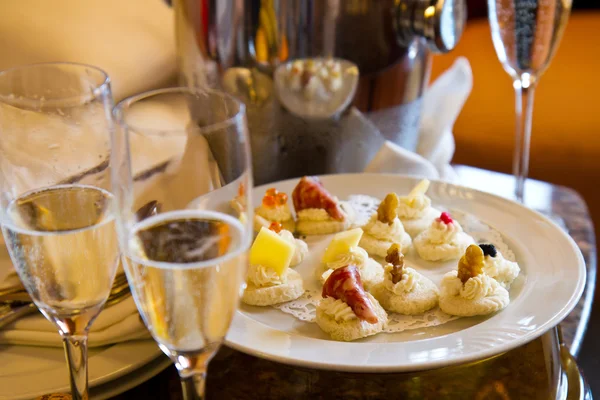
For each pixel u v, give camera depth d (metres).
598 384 0.98
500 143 1.40
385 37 0.77
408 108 0.83
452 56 1.54
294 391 0.59
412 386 0.59
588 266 0.76
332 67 0.76
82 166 0.51
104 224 0.49
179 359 0.47
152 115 0.49
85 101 0.50
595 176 1.34
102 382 0.57
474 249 0.64
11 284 0.60
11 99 0.50
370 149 0.83
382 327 0.63
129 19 0.87
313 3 0.74
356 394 0.58
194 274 0.45
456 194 0.77
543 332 0.58
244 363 0.61
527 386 0.59
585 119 1.38
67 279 0.48
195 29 0.77
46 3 0.82
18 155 0.50
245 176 0.46
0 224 0.49
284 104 0.78
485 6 1.63
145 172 0.45
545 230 0.70
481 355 0.57
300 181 0.76
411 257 0.72
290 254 0.66
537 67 0.78
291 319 0.64
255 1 0.74
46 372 0.58
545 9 0.74
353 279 0.62
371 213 0.76
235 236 0.46
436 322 0.63
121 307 0.59
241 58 0.76
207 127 0.45
